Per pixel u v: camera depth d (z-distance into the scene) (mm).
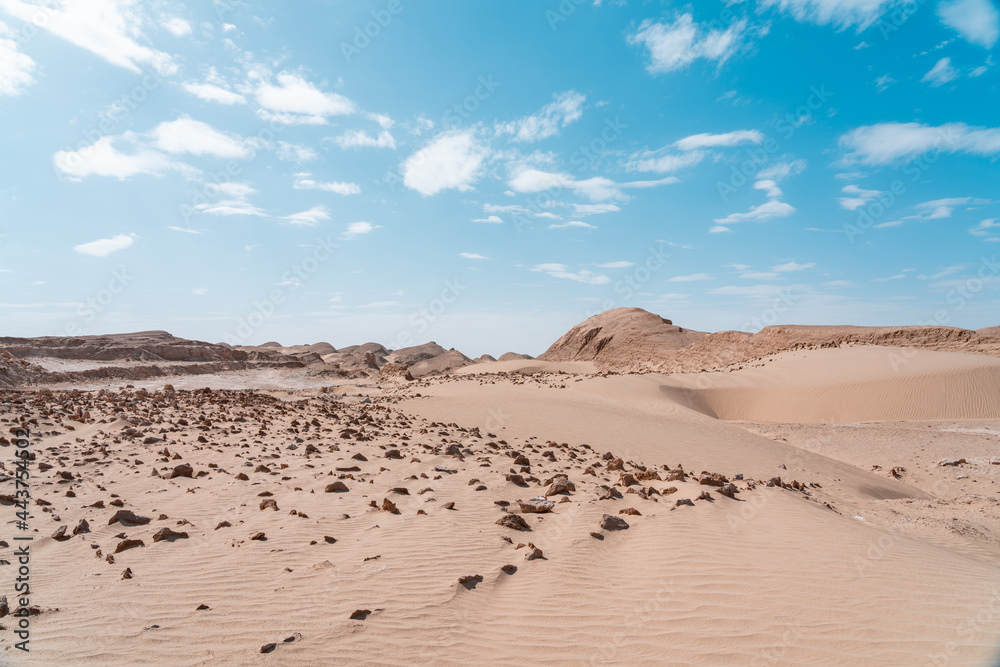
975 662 4449
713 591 6059
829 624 5266
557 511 9016
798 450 20938
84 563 6574
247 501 9281
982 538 10094
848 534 7984
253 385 46812
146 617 5273
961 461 21094
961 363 38969
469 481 10766
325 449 14117
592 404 28375
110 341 53844
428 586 6125
